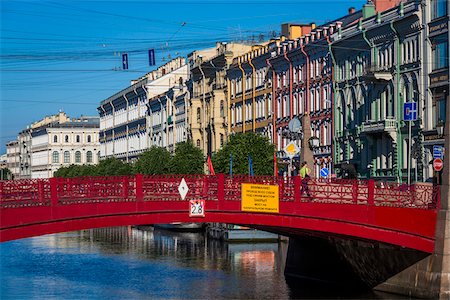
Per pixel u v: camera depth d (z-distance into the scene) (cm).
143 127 12875
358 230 3659
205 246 6894
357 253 4225
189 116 10400
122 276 4991
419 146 5634
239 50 9494
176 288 4459
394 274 3984
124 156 14025
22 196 3094
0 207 3033
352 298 3916
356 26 6588
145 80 13038
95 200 3253
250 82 8838
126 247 6981
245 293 4234
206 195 3475
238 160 6806
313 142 4766
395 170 5978
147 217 3359
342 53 6831
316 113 7338
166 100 11544
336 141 6938
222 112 9594
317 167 7350
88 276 5025
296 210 3600
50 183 3156
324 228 3628
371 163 6325
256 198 3534
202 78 10138
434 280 3675
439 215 3675
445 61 5444
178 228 8825
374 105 6316
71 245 7312
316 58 7350
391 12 6119
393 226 3672
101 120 16075
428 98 5606
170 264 5597
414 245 3691
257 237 7156
